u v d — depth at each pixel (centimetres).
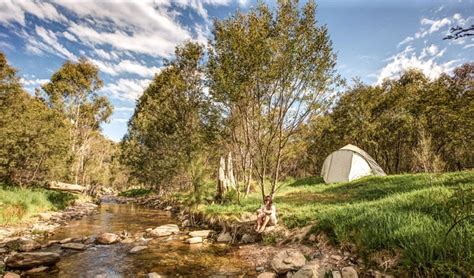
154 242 1111
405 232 605
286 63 1309
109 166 6362
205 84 1522
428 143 1858
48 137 2581
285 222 1023
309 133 1504
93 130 4856
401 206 838
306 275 611
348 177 2231
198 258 879
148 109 3438
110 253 973
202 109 1895
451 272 476
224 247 1000
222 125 1833
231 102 1485
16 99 2547
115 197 4869
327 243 770
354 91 3447
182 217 1780
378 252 614
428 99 2883
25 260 813
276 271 709
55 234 1336
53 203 2356
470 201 412
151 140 3628
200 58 2798
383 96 3288
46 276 756
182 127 2820
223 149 2369
